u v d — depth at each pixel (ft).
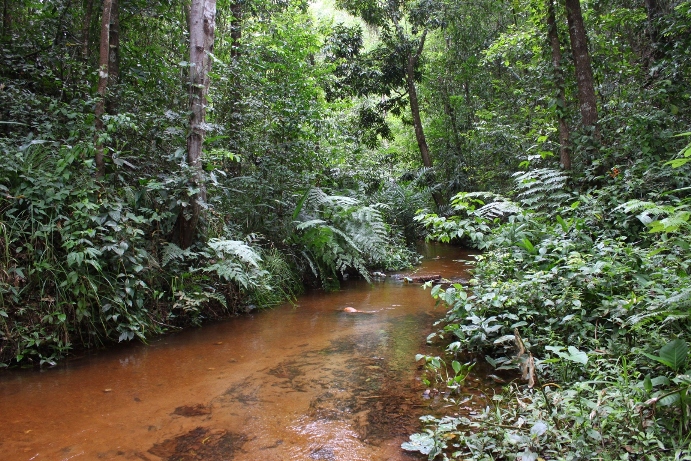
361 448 6.43
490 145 35.86
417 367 9.77
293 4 29.07
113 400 8.19
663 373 7.16
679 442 5.44
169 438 6.77
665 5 24.53
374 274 23.89
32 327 10.30
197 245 14.62
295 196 21.01
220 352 11.03
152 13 19.98
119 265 11.75
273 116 20.84
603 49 23.73
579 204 15.17
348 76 42.73
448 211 38.88
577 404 6.47
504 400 7.60
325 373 9.50
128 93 15.69
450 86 47.91
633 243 12.55
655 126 17.31
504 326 10.02
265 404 7.98
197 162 14.49
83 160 12.41
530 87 27.48
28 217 11.10
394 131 62.85
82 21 19.07
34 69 16.40
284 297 17.48
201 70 14.75
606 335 9.02
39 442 6.64
